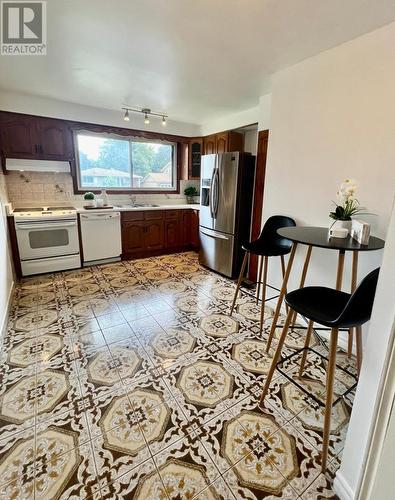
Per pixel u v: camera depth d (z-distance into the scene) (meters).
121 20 1.72
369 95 1.78
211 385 1.74
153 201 5.02
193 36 1.90
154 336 2.28
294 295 1.49
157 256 4.72
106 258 4.16
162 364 1.93
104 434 1.39
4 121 3.29
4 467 1.22
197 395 1.65
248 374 1.84
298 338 2.28
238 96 3.20
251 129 4.16
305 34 1.82
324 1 1.48
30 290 3.15
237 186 3.34
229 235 3.53
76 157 4.12
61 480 1.17
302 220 2.37
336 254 2.14
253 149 4.24
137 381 1.76
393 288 0.86
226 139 4.28
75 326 2.41
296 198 2.40
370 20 1.62
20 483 1.16
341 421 1.49
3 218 2.91
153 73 2.58
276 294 2.79
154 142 4.82
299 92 2.26
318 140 2.15
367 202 1.87
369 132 1.81
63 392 1.66
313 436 1.40
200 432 1.41
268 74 2.52
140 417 1.49
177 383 1.75
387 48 1.67
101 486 1.15
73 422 1.46
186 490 1.15
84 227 3.84
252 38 1.90
